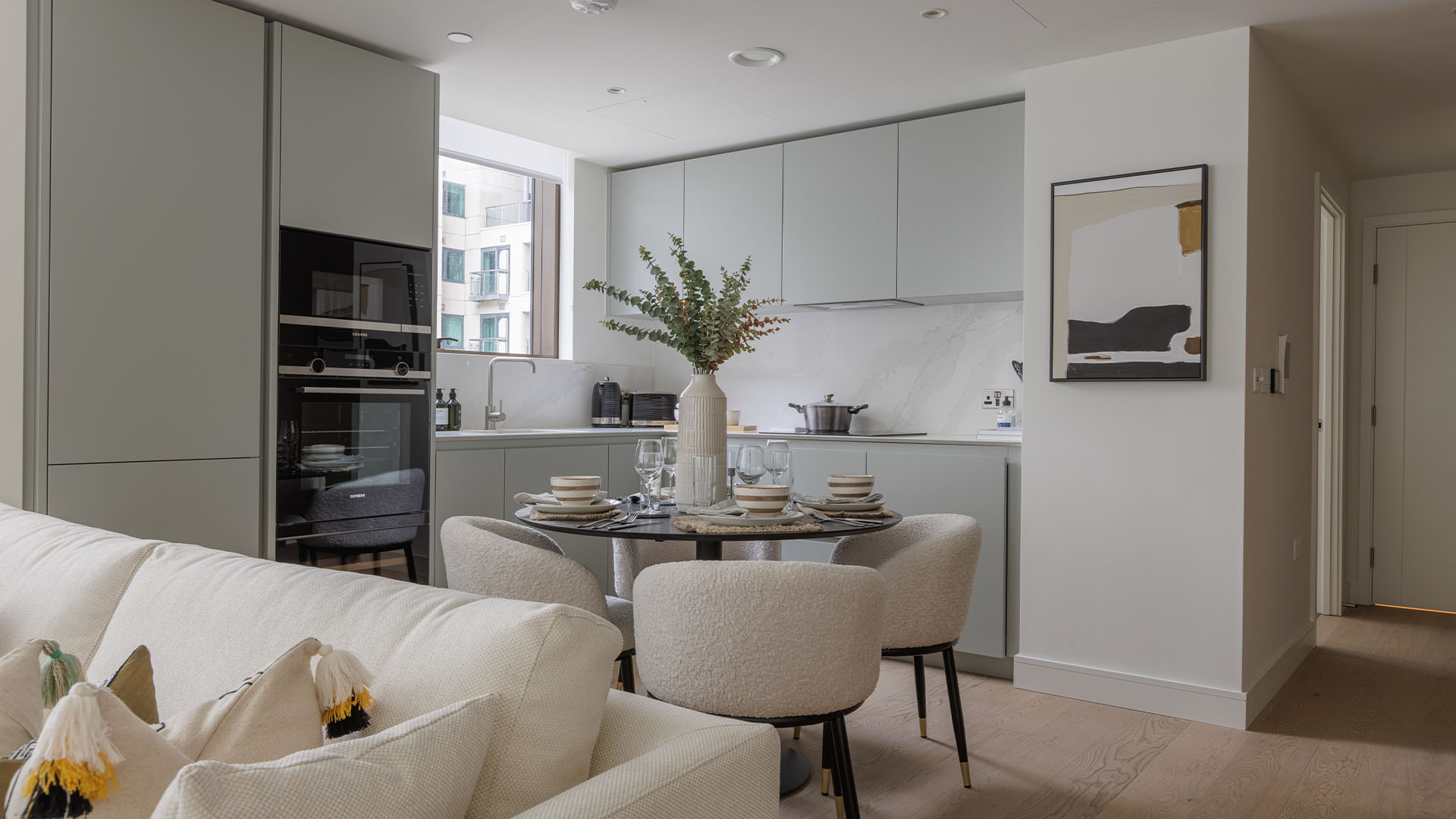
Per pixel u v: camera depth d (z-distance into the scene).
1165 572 3.38
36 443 2.63
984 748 3.03
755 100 4.09
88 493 2.72
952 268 4.13
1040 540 3.64
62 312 2.67
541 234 5.11
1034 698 3.55
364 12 3.21
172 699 1.33
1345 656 4.18
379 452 3.48
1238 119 3.24
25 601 1.71
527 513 2.52
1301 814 2.56
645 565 3.28
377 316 3.46
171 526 2.90
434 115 3.67
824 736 2.63
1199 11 3.10
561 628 1.12
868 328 4.90
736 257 4.79
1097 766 2.88
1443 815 2.55
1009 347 4.47
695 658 2.02
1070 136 3.57
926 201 4.21
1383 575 5.24
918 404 4.73
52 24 2.64
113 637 1.49
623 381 5.44
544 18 3.24
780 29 3.31
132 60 2.80
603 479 4.52
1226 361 3.27
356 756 0.91
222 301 3.02
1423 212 5.08
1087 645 3.54
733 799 1.15
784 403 5.16
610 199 5.30
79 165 2.70
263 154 3.13
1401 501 5.18
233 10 3.04
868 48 3.48
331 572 1.41
